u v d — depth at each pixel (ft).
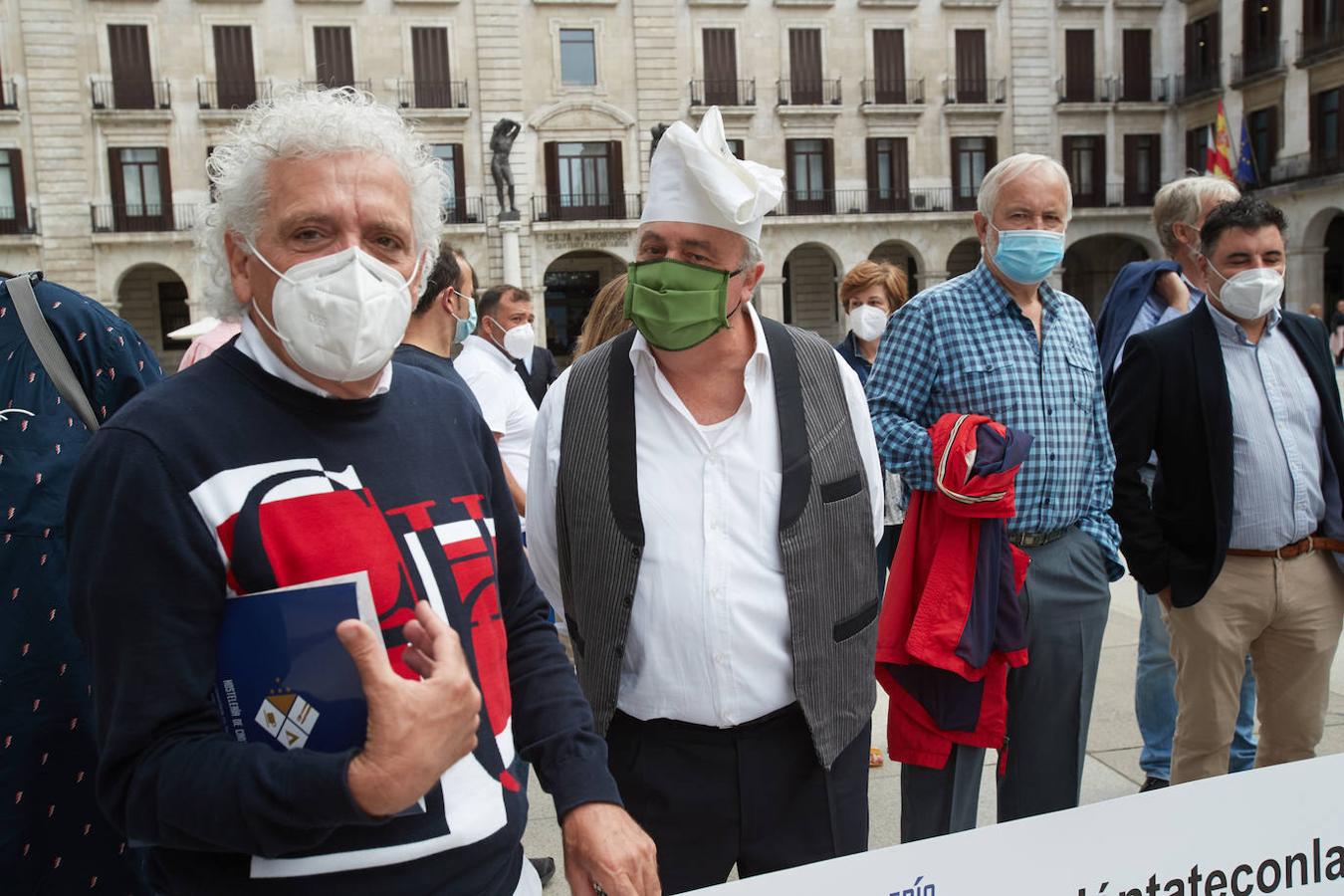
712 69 96.22
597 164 95.14
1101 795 11.67
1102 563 9.48
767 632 6.75
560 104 93.20
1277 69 93.40
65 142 86.43
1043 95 101.55
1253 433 9.74
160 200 88.79
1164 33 103.86
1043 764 9.31
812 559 6.79
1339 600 9.98
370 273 4.46
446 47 91.71
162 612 4.09
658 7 94.07
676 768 6.81
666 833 6.83
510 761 4.89
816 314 108.27
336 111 4.67
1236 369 9.87
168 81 87.76
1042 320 9.50
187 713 4.09
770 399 6.91
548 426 7.27
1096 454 9.54
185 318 100.48
